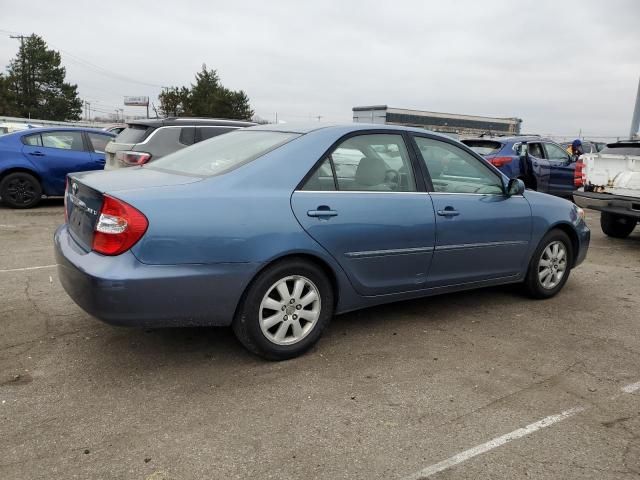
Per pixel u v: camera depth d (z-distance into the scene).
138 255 3.06
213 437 2.79
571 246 5.38
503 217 4.67
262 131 4.18
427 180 4.27
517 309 4.96
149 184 3.34
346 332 4.26
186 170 3.76
